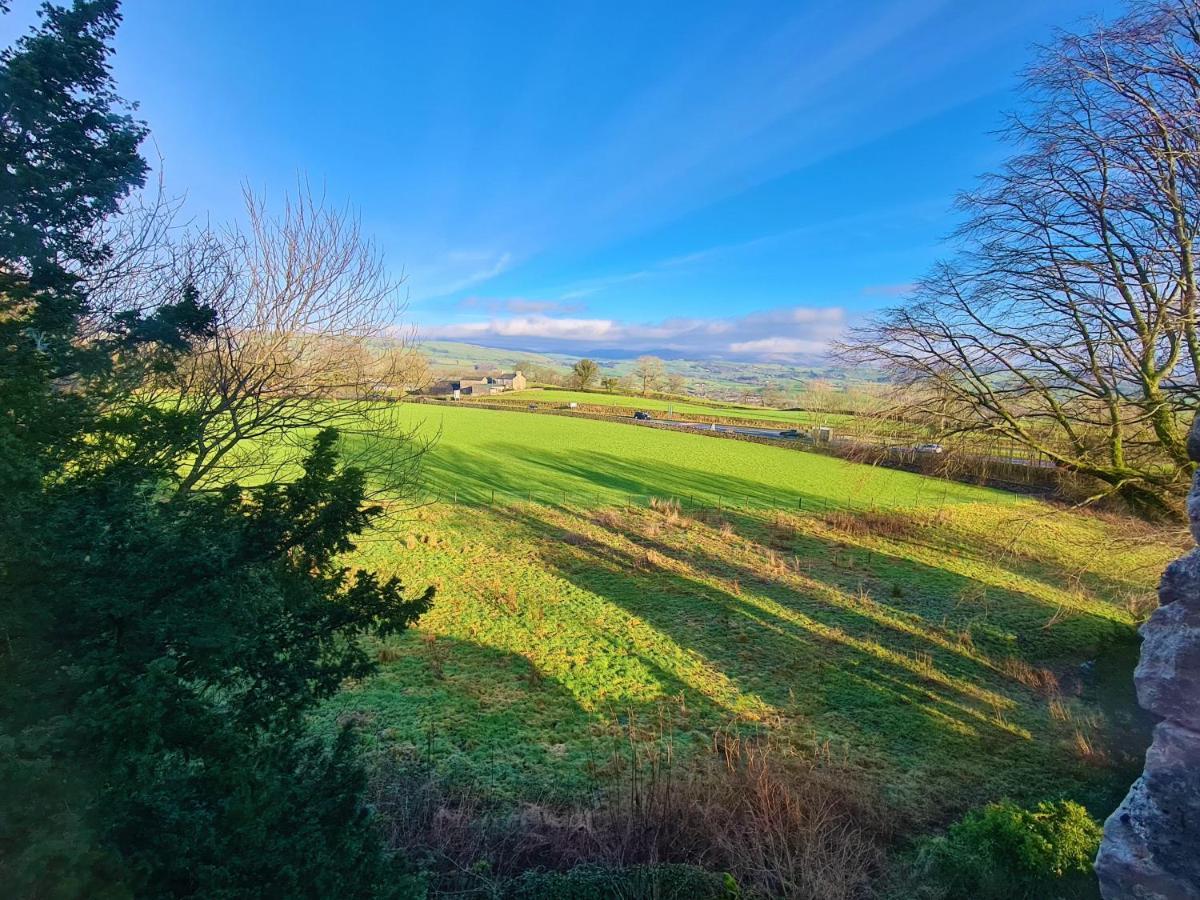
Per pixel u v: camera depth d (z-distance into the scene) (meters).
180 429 4.40
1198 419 3.07
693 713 10.05
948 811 7.59
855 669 11.96
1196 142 7.65
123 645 3.10
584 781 7.98
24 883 2.01
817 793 7.30
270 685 4.16
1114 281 9.09
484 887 5.59
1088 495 11.41
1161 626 3.15
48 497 3.29
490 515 23.92
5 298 4.08
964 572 18.56
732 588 16.58
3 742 2.27
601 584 16.58
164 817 2.59
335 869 3.17
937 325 11.41
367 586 4.80
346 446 12.89
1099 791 7.98
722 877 5.79
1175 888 2.90
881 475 32.84
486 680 10.92
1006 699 10.86
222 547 3.79
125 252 7.71
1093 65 8.77
